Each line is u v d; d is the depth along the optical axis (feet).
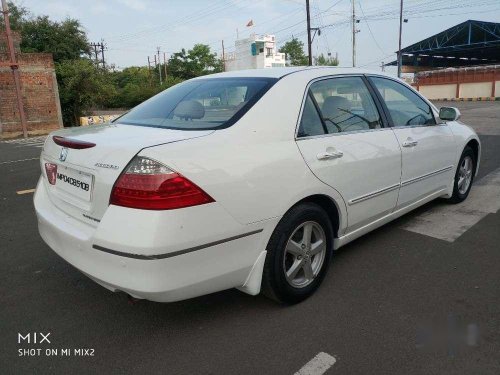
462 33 168.04
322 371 7.58
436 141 14.03
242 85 10.10
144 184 7.24
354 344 8.29
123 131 9.26
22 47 100.32
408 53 186.70
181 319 9.31
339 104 10.87
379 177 11.44
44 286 11.02
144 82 211.00
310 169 9.37
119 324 9.21
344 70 11.59
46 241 9.82
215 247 7.90
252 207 8.30
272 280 9.09
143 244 7.14
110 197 7.63
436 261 11.78
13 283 11.20
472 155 17.07
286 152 9.00
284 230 8.99
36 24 101.91
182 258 7.49
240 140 8.46
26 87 72.43
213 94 10.21
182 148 7.67
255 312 9.47
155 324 9.17
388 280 10.76
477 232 13.75
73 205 8.80
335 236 10.79
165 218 7.22
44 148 10.45
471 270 11.21
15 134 72.02
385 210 12.14
